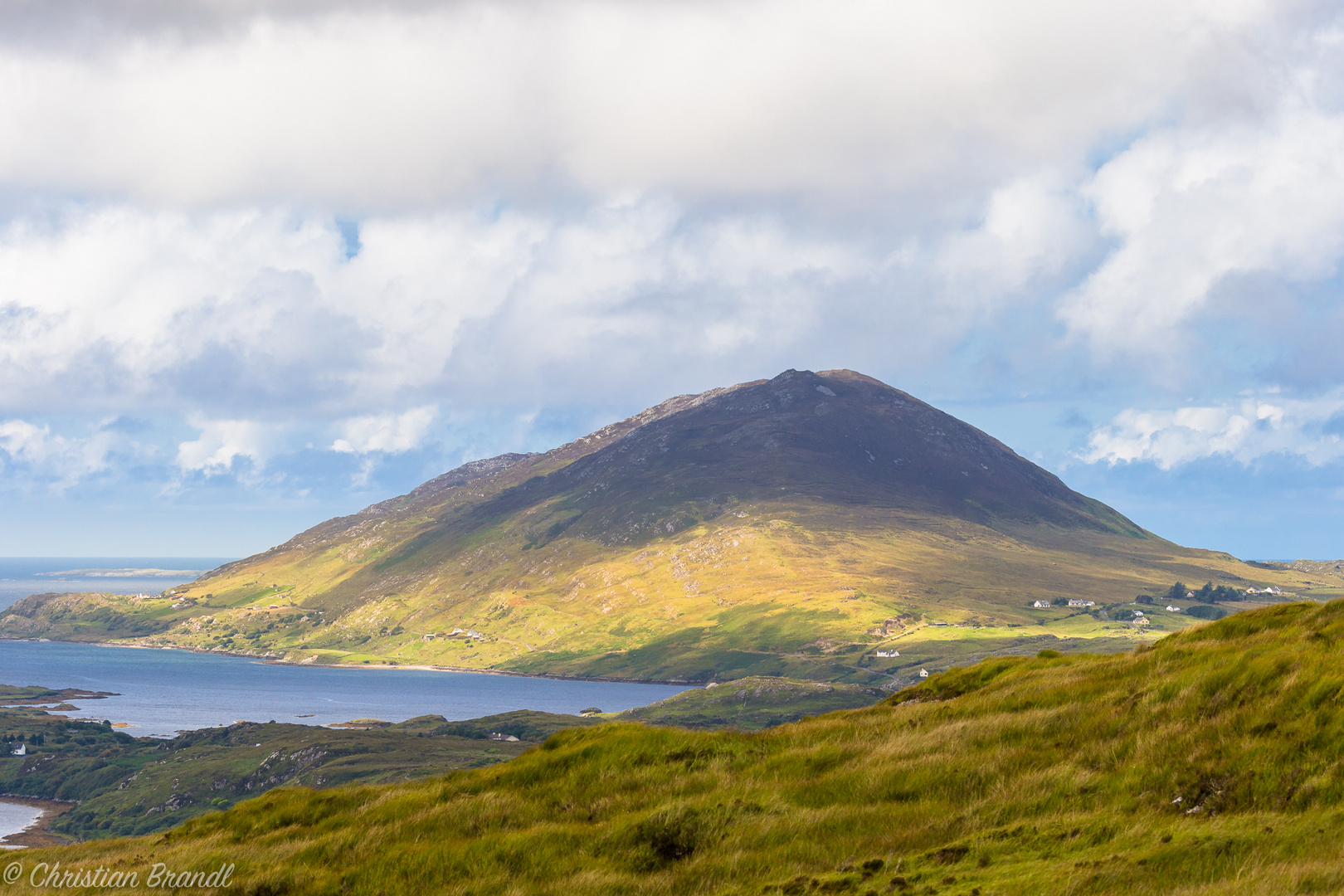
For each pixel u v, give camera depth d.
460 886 22.98
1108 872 16.58
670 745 31.38
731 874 21.41
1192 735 21.95
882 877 19.11
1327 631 26.05
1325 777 18.16
